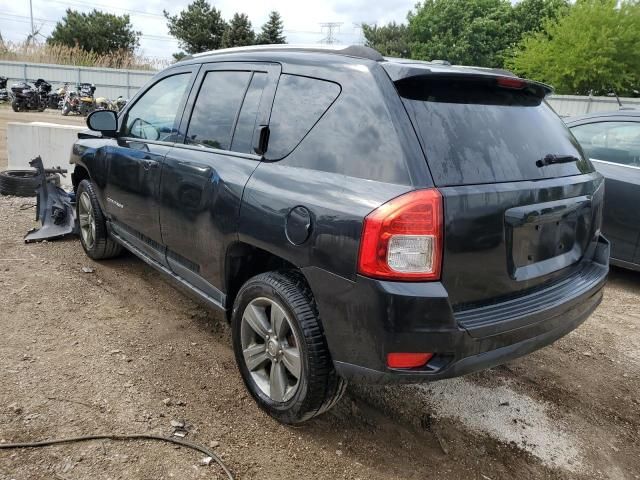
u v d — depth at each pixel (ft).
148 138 12.92
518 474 8.67
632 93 101.04
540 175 8.58
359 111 7.97
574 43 97.86
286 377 8.95
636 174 16.70
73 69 92.43
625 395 11.13
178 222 11.09
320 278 7.79
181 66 12.55
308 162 8.44
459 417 10.00
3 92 78.74
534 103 9.69
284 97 9.29
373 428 9.43
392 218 7.02
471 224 7.39
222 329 12.55
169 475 7.86
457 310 7.56
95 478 7.70
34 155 26.17
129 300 13.76
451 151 7.63
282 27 170.30
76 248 17.34
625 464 9.09
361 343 7.47
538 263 8.63
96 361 10.72
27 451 8.10
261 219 8.67
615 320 14.85
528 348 8.28
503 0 151.74
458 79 8.15
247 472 8.13
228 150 10.09
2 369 10.13
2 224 19.16
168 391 9.95
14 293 13.52
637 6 94.22
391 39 166.09
